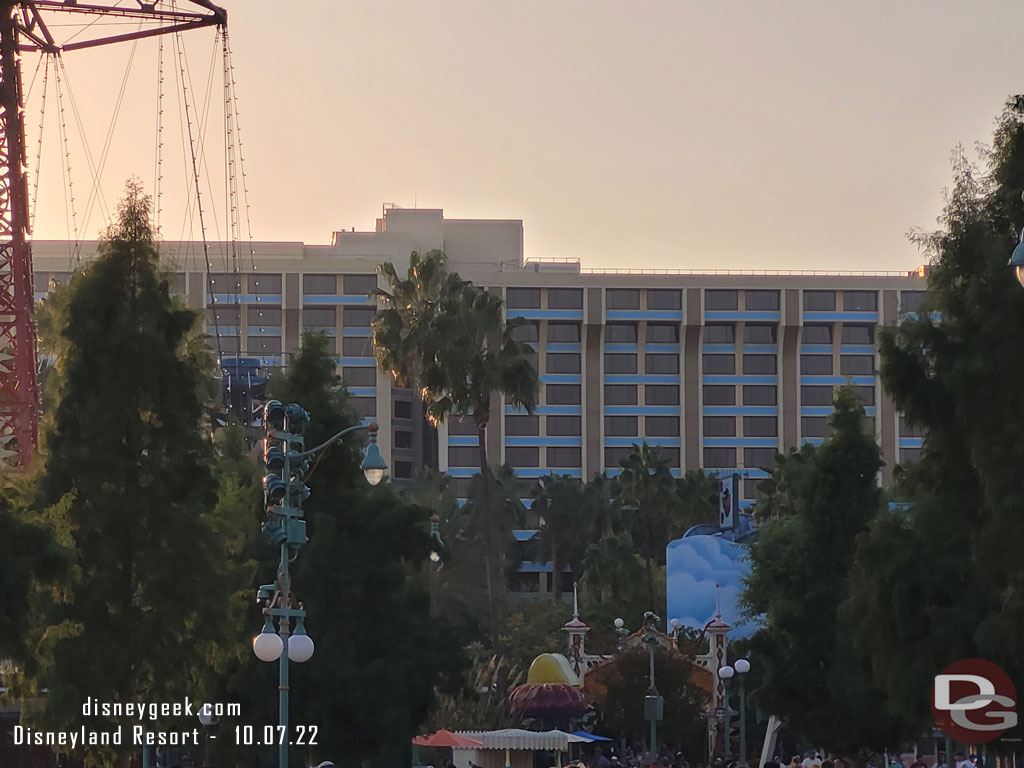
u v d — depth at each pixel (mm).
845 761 50156
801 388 193000
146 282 38906
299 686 46844
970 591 37344
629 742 95500
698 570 106125
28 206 64000
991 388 35750
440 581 102000
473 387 82625
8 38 63312
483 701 77188
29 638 36344
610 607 128625
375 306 186375
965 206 37375
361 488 49406
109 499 37719
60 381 38406
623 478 141250
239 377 96750
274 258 189500
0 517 31422
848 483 55312
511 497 153250
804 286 192375
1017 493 35125
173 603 37531
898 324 38625
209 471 39031
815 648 54531
